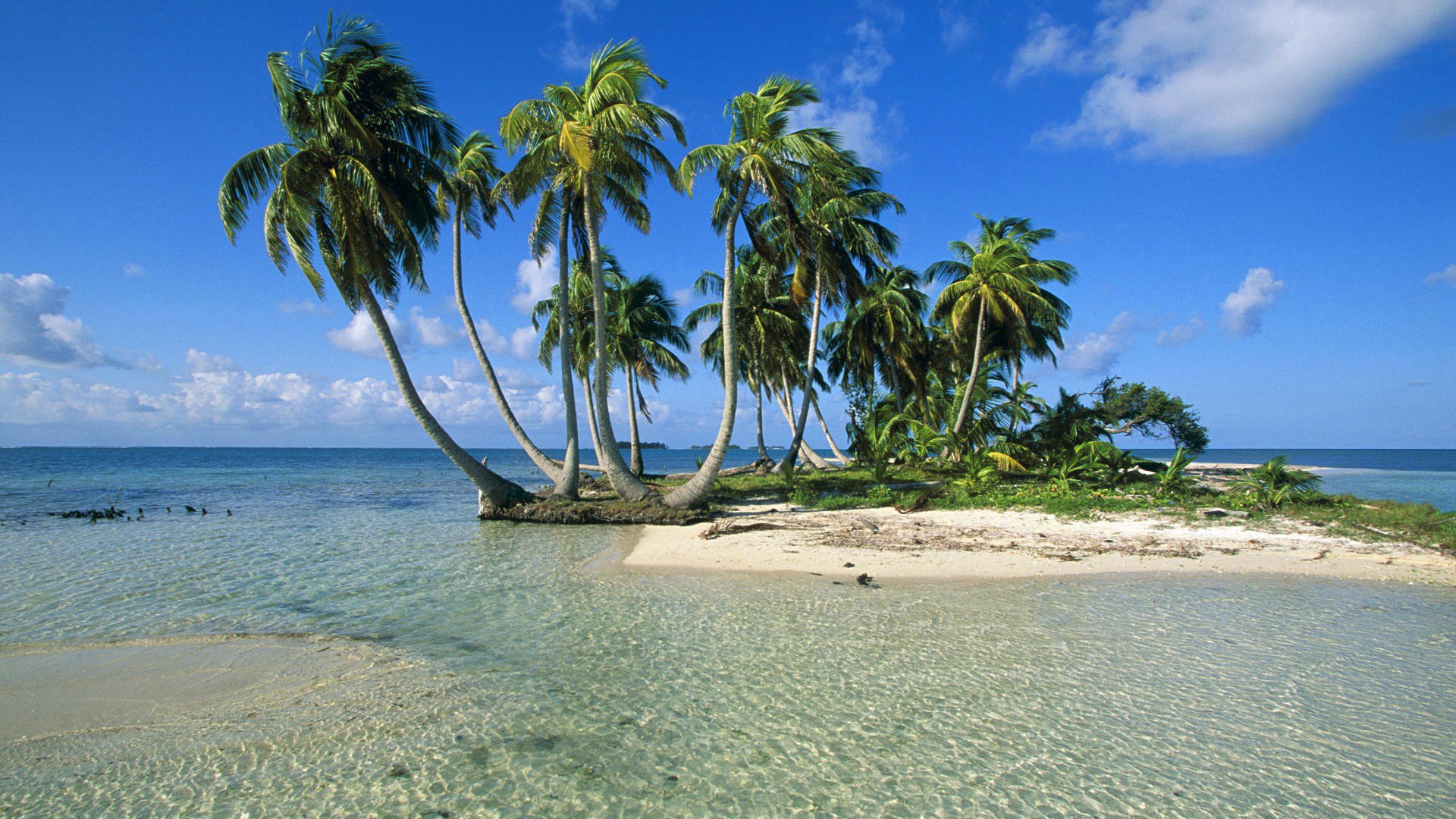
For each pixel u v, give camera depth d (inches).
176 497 1235.9
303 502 1133.7
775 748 212.2
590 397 1129.4
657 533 666.2
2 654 305.7
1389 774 193.2
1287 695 248.8
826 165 781.3
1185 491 761.6
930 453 1098.1
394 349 727.7
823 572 469.4
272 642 322.7
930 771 197.8
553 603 391.5
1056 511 705.6
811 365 1054.4
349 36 655.1
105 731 228.7
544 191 816.9
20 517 855.7
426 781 194.5
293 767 203.6
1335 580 429.1
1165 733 220.4
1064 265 1069.1
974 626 336.2
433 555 555.2
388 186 692.1
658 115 693.3
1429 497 1111.0
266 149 648.4
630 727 228.1
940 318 1219.9
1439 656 288.2
